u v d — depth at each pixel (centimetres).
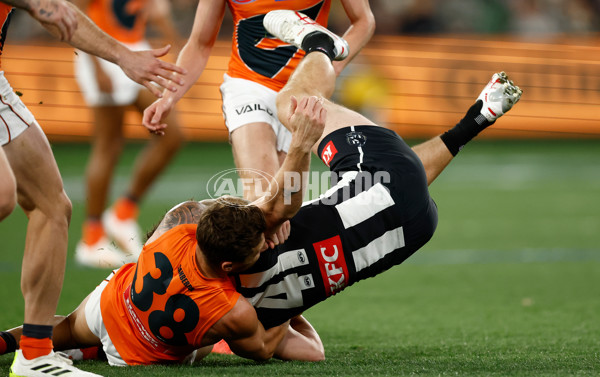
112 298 1227
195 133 5172
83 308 1274
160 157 2650
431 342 1622
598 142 5838
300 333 1393
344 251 1241
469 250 2961
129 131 5012
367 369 1218
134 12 2852
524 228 3372
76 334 1283
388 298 2220
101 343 1286
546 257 2831
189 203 1258
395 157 1322
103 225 2575
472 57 5716
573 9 6519
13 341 1271
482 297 2228
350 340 1664
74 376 1143
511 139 5916
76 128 4594
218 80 5181
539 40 6125
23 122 1162
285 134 1680
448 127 5519
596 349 1486
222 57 5234
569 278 2500
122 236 2611
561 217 3612
